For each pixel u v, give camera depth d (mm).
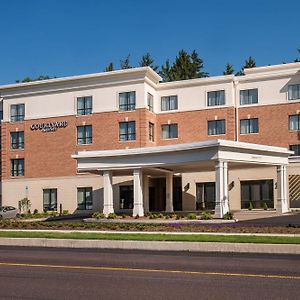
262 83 45906
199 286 10016
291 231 20359
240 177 44438
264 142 45281
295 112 44438
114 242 18312
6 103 51938
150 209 48594
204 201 45875
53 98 50000
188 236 18969
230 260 14133
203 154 32375
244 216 33500
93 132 48031
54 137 49656
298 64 45469
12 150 51406
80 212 48000
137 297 9078
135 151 35594
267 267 12602
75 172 48531
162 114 48844
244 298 8859
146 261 14102
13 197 50875
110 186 37219
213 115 46844
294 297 8922
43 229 24656
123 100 47281
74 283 10586
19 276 11617
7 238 20109
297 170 41000
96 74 47719
